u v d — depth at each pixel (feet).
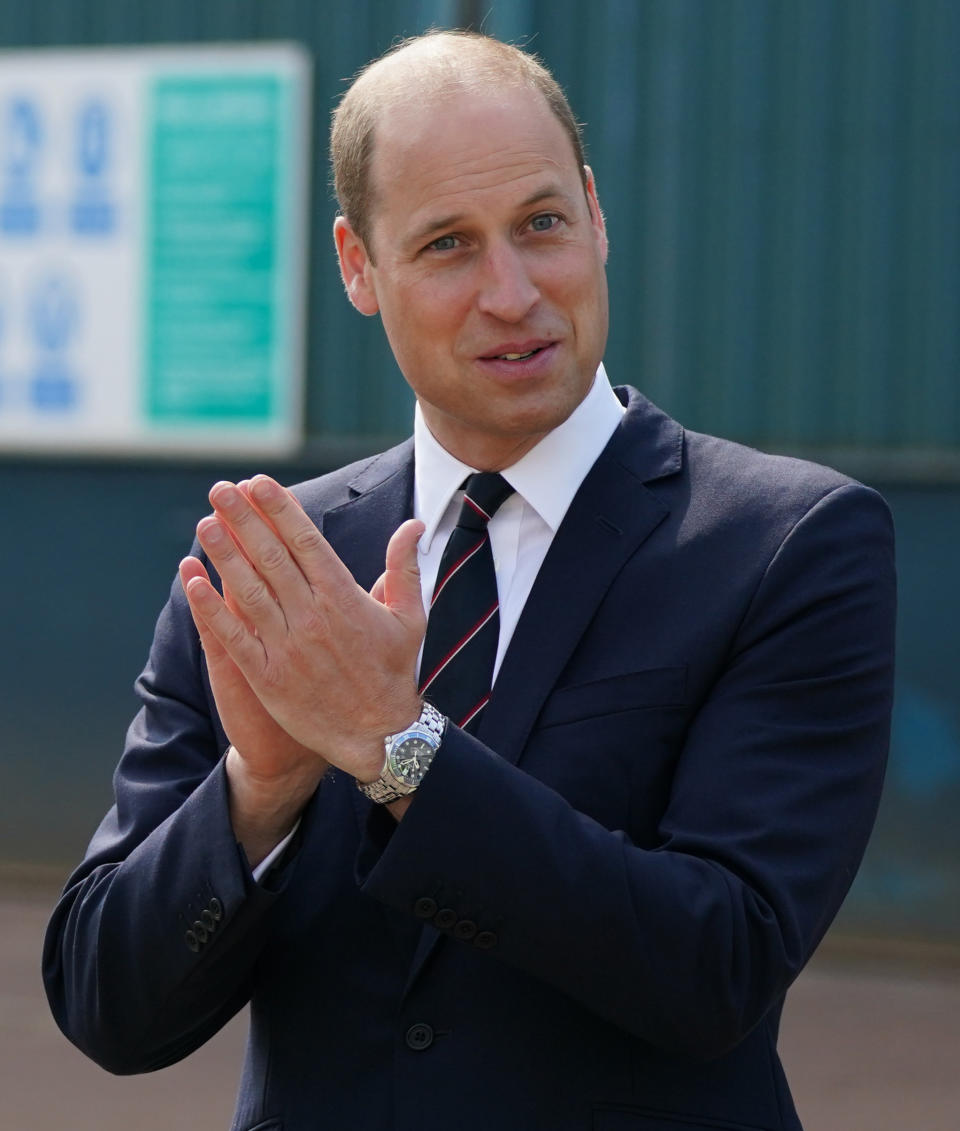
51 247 83.15
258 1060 18.80
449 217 18.20
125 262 82.33
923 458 72.28
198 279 81.46
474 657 18.71
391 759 16.28
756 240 73.97
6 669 83.56
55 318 83.10
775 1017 18.93
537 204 18.31
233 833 17.29
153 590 82.12
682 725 17.97
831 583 18.06
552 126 18.60
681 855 16.92
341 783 19.04
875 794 18.04
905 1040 61.62
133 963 17.80
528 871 16.17
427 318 18.53
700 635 18.02
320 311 80.43
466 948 17.76
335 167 20.07
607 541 18.76
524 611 18.56
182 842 17.51
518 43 75.92
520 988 17.65
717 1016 16.53
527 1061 17.46
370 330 79.92
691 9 74.33
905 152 72.38
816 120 73.20
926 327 72.33
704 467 19.44
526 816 16.33
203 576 16.71
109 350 82.64
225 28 80.79
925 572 72.64
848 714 17.85
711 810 17.26
